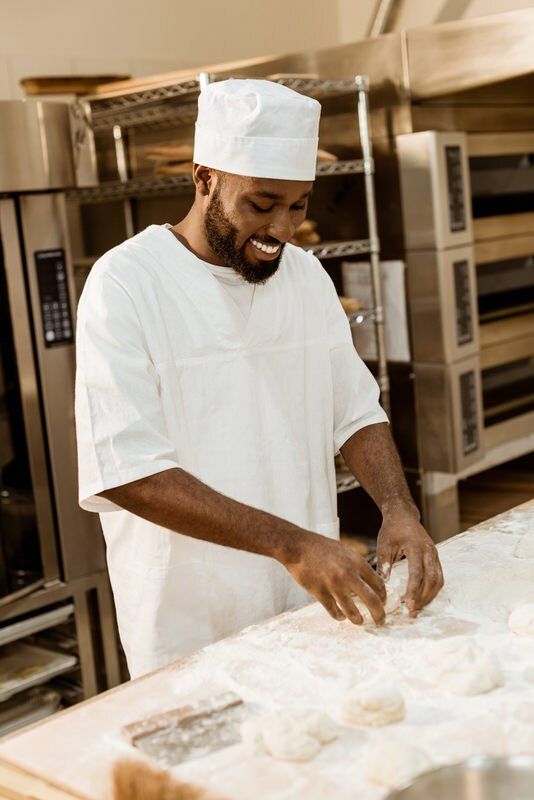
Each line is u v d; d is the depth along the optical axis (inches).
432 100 111.5
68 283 99.2
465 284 113.7
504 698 45.1
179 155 115.3
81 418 60.4
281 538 54.9
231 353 65.2
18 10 120.8
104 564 104.0
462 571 60.4
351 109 114.3
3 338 96.3
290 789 39.2
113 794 39.8
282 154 58.4
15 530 98.2
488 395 124.9
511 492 136.9
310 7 156.1
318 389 69.7
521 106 124.4
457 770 38.3
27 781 41.8
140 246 64.1
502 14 102.7
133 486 58.1
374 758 40.0
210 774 40.6
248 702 46.4
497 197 123.9
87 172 99.2
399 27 149.4
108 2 130.1
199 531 56.6
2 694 96.7
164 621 64.7
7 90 120.0
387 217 114.4
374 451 68.5
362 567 54.2
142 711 46.3
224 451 65.2
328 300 71.6
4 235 94.8
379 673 48.4
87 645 103.8
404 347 115.6
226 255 62.0
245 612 65.6
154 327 62.8
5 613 96.4
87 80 116.1
